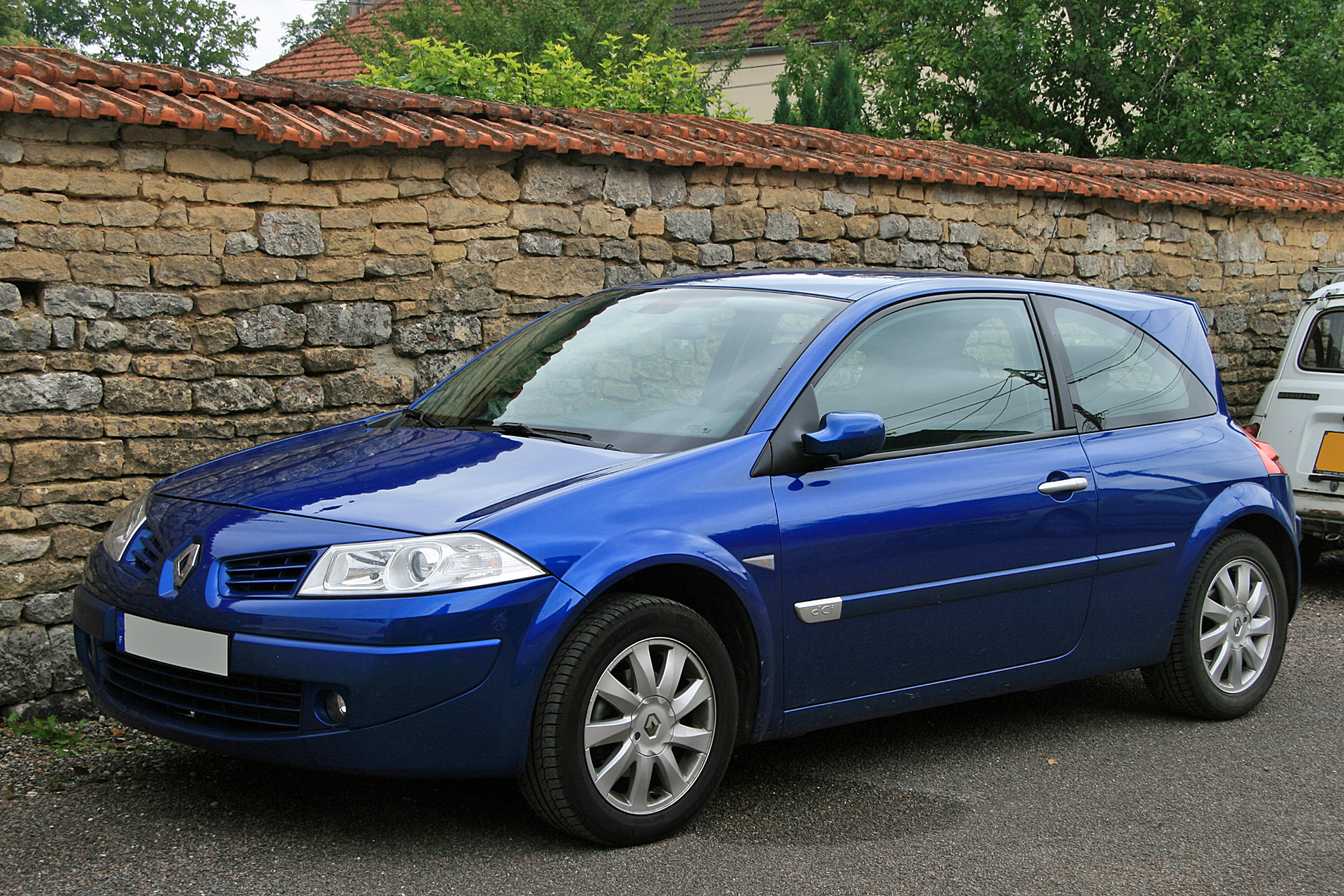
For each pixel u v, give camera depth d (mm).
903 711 4266
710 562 3645
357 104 6461
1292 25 16500
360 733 3283
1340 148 15227
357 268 6129
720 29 22344
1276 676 5734
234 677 3412
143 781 4078
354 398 6137
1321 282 11258
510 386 4496
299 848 3543
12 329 5020
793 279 4707
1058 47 18062
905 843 3711
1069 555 4504
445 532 3385
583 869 3445
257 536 3508
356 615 3275
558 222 6910
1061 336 4848
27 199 5070
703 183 7562
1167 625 4883
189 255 5535
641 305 4770
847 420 3852
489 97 10484
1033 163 9664
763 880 3414
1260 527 5281
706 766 3717
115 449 5262
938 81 18938
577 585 3418
